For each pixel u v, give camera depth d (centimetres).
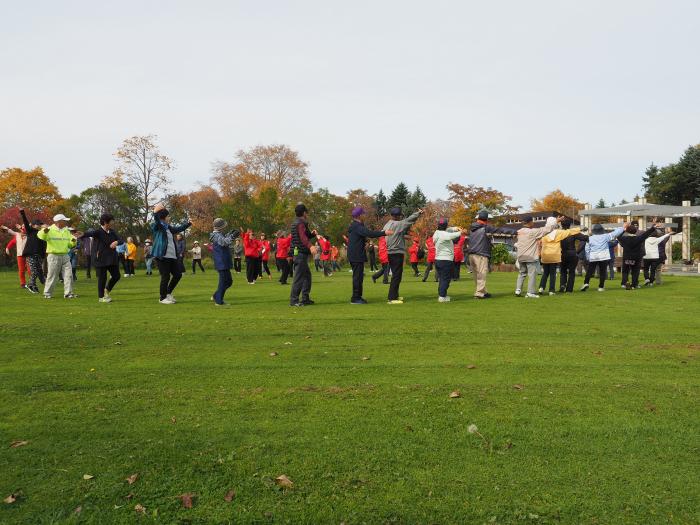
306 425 473
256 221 4481
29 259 1608
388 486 366
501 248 3334
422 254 1792
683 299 1428
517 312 1151
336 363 695
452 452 419
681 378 629
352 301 1310
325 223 5644
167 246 1309
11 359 714
